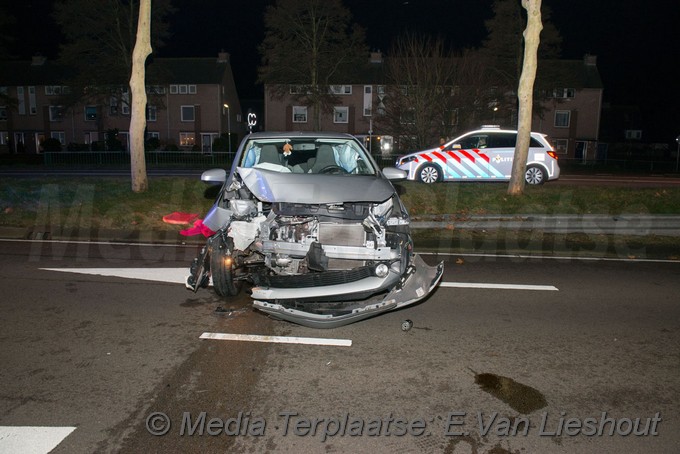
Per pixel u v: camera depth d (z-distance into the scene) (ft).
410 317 18.53
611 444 11.14
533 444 11.11
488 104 113.29
